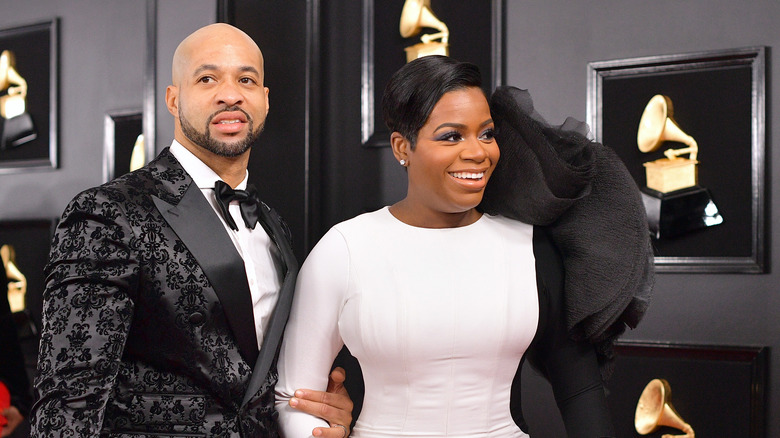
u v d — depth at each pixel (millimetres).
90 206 1568
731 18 2926
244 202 1834
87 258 1517
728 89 2916
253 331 1736
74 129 4121
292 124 3461
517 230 1882
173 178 1763
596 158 1825
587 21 3117
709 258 2943
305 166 3484
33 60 4207
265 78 3338
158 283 1611
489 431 1778
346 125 3537
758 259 2861
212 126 1773
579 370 1837
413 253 1801
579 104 3123
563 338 1842
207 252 1680
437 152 1694
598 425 1767
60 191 4152
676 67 2979
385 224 1860
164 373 1638
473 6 3271
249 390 1692
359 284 1785
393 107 1769
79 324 1472
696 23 2971
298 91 3488
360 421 1835
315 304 1836
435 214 1835
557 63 3158
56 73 4133
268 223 1933
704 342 2947
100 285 1518
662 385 2939
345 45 3541
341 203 3541
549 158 1766
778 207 2859
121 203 1610
